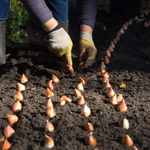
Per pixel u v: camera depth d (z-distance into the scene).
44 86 2.60
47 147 1.62
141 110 2.13
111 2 6.41
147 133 1.79
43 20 2.20
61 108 2.12
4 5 3.01
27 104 2.16
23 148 1.62
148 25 5.12
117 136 1.75
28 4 2.12
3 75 2.82
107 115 2.02
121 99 2.29
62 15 3.26
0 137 1.74
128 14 6.20
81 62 2.70
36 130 1.82
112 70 3.15
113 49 4.05
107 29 5.47
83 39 2.65
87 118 1.98
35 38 4.61
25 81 2.66
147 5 7.40
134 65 3.34
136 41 4.43
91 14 2.71
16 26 4.20
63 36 2.33
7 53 3.80
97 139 1.72
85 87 2.63
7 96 2.31
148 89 2.55
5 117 1.97
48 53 3.83
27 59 3.37
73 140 1.69
